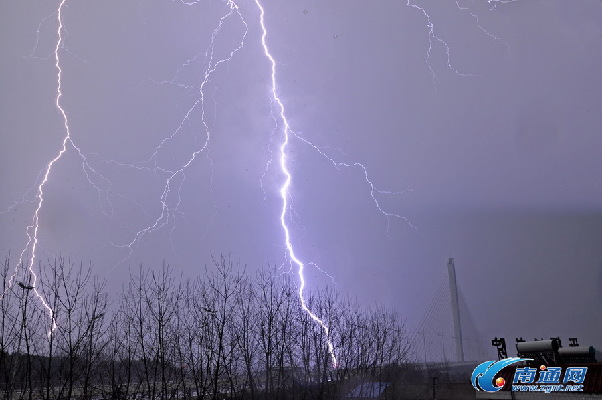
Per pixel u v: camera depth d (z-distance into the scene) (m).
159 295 17.81
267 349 17.66
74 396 14.61
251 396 16.23
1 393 13.51
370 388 19.05
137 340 16.50
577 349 12.48
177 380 16.38
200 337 16.86
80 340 15.20
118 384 15.97
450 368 25.27
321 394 17.44
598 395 11.45
